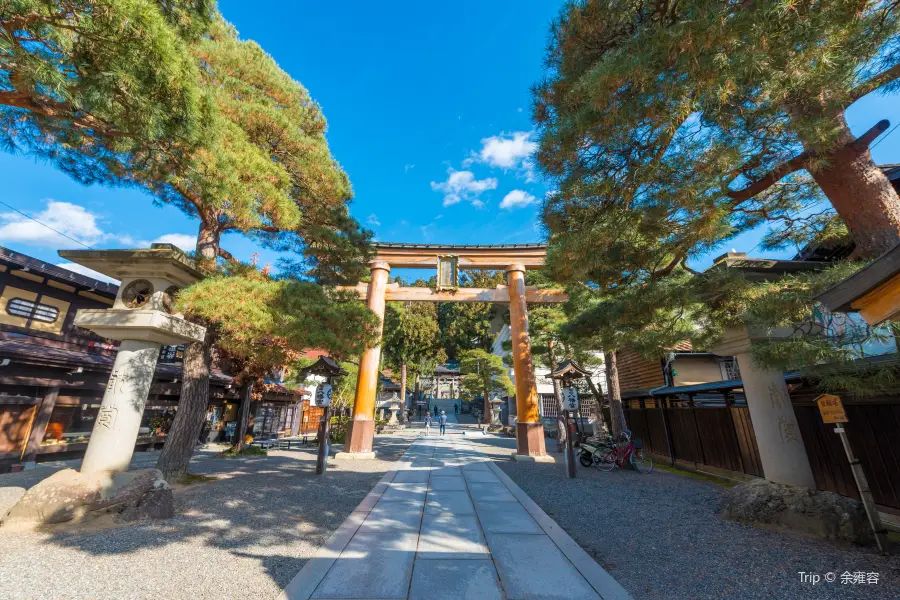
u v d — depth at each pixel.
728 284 4.69
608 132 4.20
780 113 3.77
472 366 25.66
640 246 5.21
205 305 5.70
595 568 3.56
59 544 4.06
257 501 6.07
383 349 30.31
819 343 3.79
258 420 19.19
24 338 9.77
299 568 3.60
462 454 13.12
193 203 8.12
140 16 3.08
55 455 9.90
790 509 4.75
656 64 3.53
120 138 5.38
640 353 6.14
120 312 5.77
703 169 3.78
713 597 3.08
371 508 5.76
